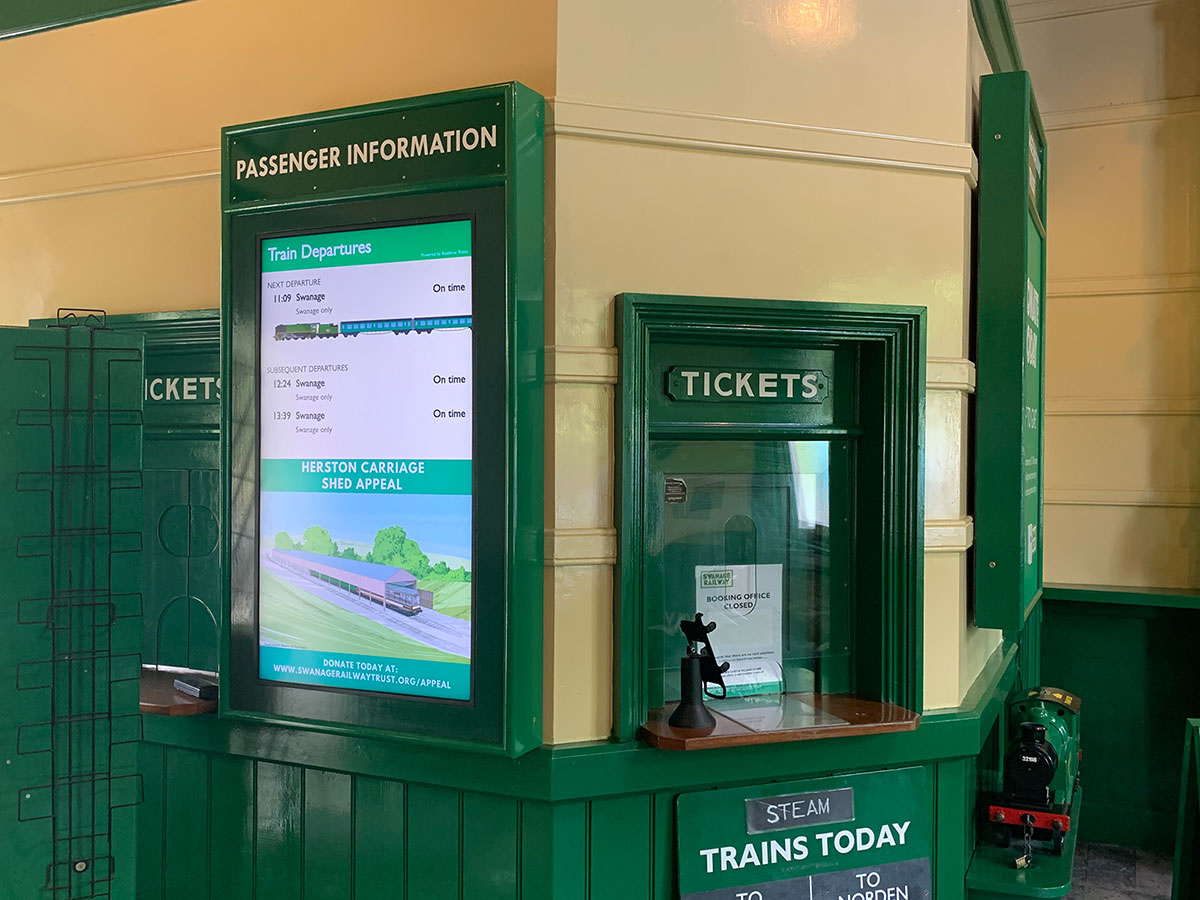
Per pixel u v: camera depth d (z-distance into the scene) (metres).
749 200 2.75
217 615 3.26
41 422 2.73
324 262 2.69
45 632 2.72
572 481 2.60
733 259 2.74
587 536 2.59
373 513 2.64
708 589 2.86
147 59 3.21
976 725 2.90
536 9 2.60
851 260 2.86
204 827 3.01
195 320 3.12
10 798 2.68
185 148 3.16
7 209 3.47
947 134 2.94
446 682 2.57
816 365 2.92
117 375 2.82
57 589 2.75
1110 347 4.56
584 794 2.54
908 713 2.78
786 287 2.79
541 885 2.55
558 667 2.58
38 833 2.72
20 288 3.47
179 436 3.30
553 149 2.58
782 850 2.72
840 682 2.98
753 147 2.73
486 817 2.61
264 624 2.77
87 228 3.35
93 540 2.79
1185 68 4.43
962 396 3.05
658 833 2.65
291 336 2.73
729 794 2.69
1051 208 4.66
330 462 2.69
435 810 2.66
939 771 2.91
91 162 3.31
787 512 2.94
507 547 2.47
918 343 2.85
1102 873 4.26
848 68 2.84
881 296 2.89
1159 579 4.52
